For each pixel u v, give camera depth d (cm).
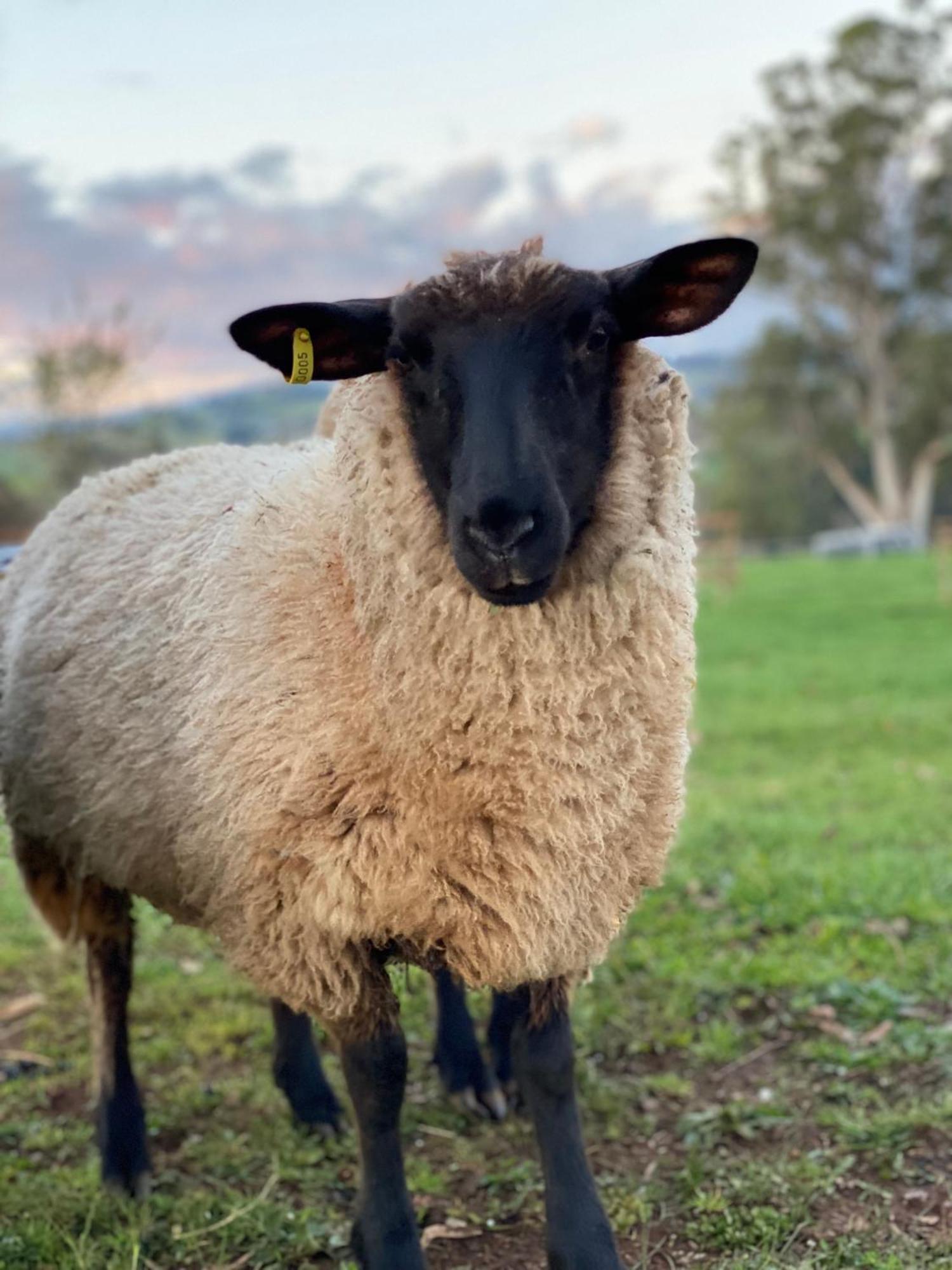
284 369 102
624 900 106
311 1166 126
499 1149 128
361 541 99
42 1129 135
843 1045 141
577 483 93
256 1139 131
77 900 129
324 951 100
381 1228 100
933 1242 105
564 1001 103
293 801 98
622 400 98
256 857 101
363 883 97
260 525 112
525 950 97
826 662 518
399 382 98
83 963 186
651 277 95
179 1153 130
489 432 88
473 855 96
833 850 214
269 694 102
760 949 170
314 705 99
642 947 171
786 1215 109
